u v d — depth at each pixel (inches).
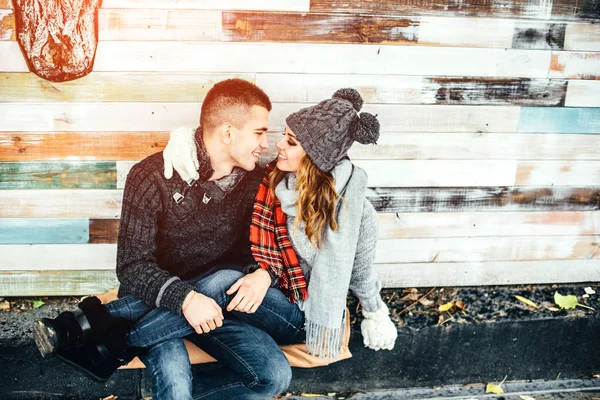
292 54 89.8
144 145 92.4
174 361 76.2
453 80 94.0
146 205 79.4
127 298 79.7
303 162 77.5
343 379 97.8
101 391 93.4
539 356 101.6
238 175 82.5
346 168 79.5
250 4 86.8
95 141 91.3
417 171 98.3
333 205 78.4
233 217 85.1
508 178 100.7
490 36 92.4
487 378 101.9
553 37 93.7
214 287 79.6
